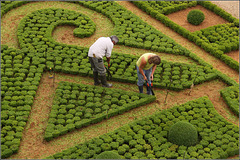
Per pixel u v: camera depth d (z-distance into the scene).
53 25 14.08
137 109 10.79
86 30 13.93
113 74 11.88
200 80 11.73
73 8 15.63
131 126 10.03
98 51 10.47
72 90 11.17
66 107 10.53
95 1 15.95
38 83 11.34
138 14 15.50
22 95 10.84
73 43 13.49
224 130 9.92
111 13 15.08
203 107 10.73
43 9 15.05
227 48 13.41
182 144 9.36
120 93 11.11
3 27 14.02
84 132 9.96
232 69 12.62
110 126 10.19
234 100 10.94
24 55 12.57
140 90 11.14
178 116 10.42
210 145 9.45
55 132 9.63
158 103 11.02
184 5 15.91
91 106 10.61
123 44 13.55
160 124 10.07
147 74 10.68
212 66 12.56
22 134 9.73
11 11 15.08
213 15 15.77
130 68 12.17
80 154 9.14
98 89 11.21
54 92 11.23
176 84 11.55
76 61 12.32
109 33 14.16
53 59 12.30
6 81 11.31
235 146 9.41
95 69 11.07
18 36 13.27
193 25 14.98
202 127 10.05
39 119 10.27
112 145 9.38
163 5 15.77
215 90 11.65
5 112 10.13
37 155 9.24
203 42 13.51
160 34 13.95
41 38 13.36
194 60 12.88
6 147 9.15
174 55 13.12
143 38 13.88
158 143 9.49
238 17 15.76
